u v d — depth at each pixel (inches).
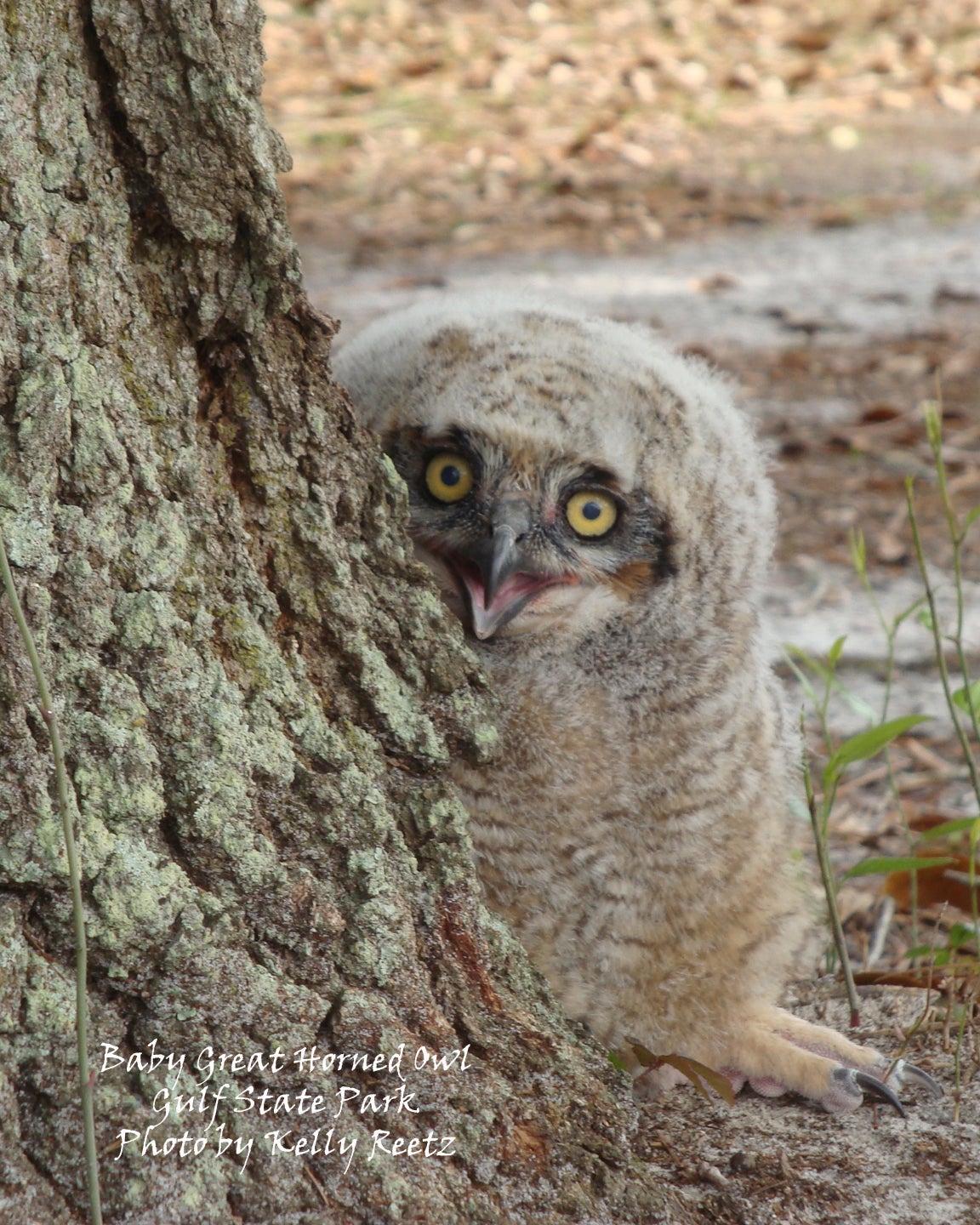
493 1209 173.8
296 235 1007.6
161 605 165.8
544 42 1497.3
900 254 962.7
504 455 247.4
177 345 171.8
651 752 245.0
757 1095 238.8
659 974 245.9
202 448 174.9
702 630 254.1
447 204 1084.5
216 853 166.9
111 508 163.6
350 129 1261.1
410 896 183.2
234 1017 165.8
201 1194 159.5
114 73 162.6
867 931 312.5
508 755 241.9
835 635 473.1
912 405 683.4
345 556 186.2
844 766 266.1
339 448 185.3
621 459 248.8
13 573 157.5
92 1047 158.2
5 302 157.9
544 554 247.8
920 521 569.9
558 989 245.3
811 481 609.3
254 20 168.1
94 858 159.2
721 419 266.1
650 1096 240.1
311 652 183.0
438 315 275.6
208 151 166.9
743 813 249.1
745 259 955.3
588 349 260.5
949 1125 221.6
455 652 193.0
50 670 160.1
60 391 159.9
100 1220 148.3
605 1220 179.9
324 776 176.6
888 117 1314.0
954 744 402.3
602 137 1245.1
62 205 161.2
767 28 1542.8
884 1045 255.1
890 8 1568.7
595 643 252.7
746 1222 193.0
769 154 1219.9
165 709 165.3
